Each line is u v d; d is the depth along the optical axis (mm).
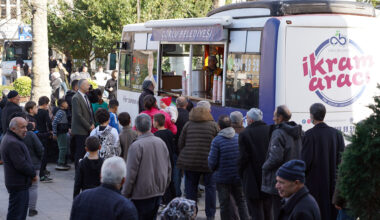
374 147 4461
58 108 11578
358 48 8695
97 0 23344
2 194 9477
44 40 17000
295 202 4125
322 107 6363
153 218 6375
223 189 7066
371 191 4480
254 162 6617
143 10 22141
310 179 6289
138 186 6078
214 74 10633
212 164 7031
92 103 10422
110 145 7406
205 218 8016
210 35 9727
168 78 12070
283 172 4156
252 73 8781
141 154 6078
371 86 8812
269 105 8367
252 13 9008
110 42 23391
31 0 16828
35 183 8055
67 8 24656
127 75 14055
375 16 9062
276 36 8281
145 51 12828
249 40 8906
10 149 6617
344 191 4676
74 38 25297
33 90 17047
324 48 8461
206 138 7531
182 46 11312
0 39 33844
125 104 14133
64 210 8430
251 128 6684
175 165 8711
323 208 6266
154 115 7816
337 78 8570
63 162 11484
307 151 6242
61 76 23094
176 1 22172
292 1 8570
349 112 8664
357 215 4668
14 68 29875
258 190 6625
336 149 6367
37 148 8102
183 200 4523
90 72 27531
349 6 8812
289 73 8289
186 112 8859
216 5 18781
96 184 6293
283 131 6254
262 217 6746
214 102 9875
